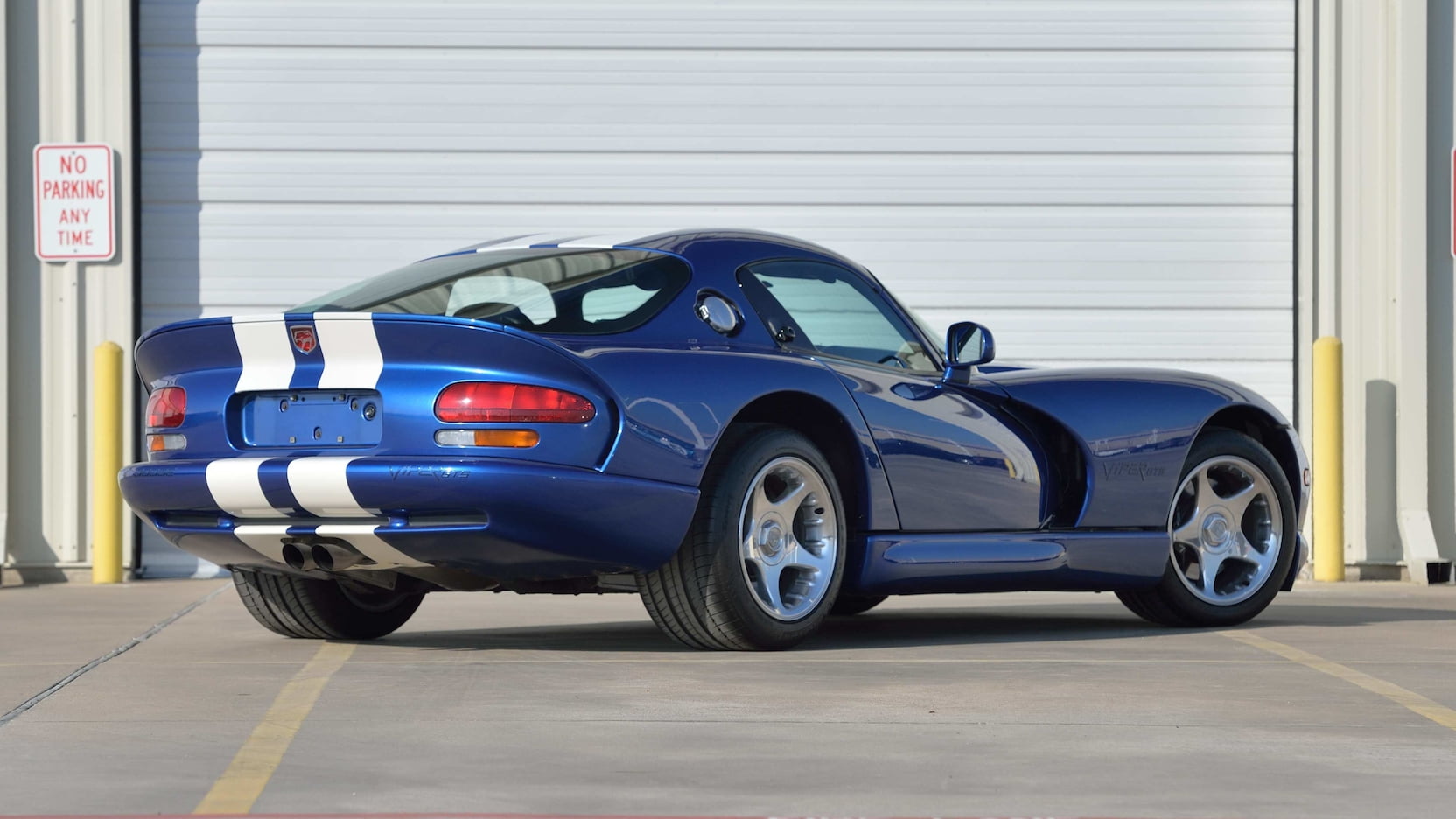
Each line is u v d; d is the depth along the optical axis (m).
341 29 18.55
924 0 18.81
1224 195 18.88
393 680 8.55
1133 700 7.89
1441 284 18.62
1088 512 11.05
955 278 18.81
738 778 6.02
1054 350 18.84
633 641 10.66
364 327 8.91
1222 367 18.84
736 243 10.12
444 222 18.61
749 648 9.74
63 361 18.03
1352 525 18.53
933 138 18.81
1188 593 11.63
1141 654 9.88
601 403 8.93
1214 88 18.89
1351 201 18.61
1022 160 18.86
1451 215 18.61
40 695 8.15
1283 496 12.05
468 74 18.62
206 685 8.45
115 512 17.47
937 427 10.48
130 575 18.05
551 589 9.88
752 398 9.49
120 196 18.05
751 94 18.72
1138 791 5.82
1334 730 7.09
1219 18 18.89
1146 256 18.86
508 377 8.77
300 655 9.85
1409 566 18.30
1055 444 11.16
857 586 10.11
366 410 8.96
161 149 18.42
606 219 18.69
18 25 17.95
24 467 18.03
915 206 18.81
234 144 18.48
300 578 10.28
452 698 7.90
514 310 9.16
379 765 6.25
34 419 18.03
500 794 5.74
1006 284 18.81
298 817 5.38
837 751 6.55
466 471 8.62
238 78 18.47
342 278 18.55
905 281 18.81
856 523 10.13
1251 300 18.88
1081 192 18.86
